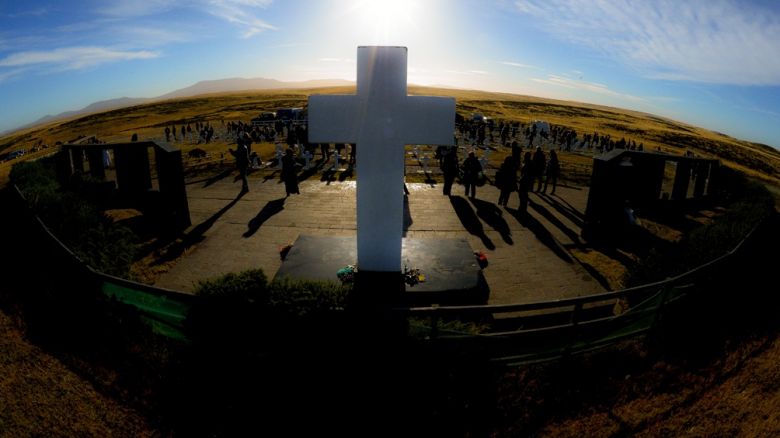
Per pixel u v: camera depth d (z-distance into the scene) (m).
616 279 8.33
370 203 6.74
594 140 40.28
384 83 6.23
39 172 11.03
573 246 10.14
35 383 4.38
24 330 5.19
